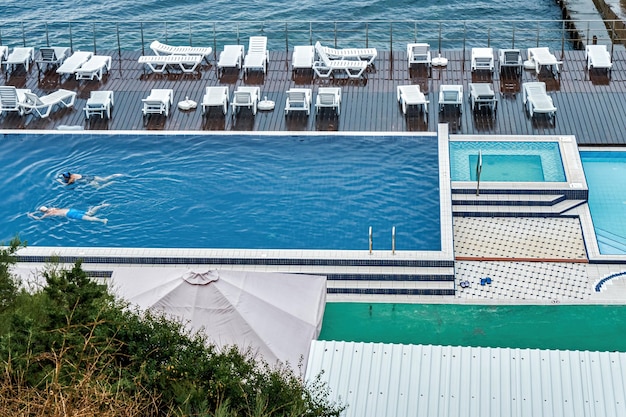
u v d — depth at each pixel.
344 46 45.72
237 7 49.41
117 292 21.25
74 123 32.12
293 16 48.50
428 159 29.72
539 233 26.80
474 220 27.36
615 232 26.81
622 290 24.83
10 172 29.39
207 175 29.16
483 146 29.88
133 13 49.03
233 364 15.84
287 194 28.23
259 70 35.41
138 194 28.31
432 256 25.27
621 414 17.06
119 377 14.20
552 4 49.75
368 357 18.38
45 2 50.28
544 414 17.14
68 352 15.04
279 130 31.48
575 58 35.50
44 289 17.03
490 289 24.98
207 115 32.38
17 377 14.09
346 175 29.03
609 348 23.16
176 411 14.34
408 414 17.33
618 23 45.22
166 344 15.61
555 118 31.67
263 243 26.27
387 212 27.36
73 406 13.10
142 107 32.94
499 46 45.78
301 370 19.77
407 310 24.44
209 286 21.17
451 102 31.77
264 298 21.25
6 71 35.72
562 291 24.86
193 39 46.34
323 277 22.47
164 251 25.72
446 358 18.28
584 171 29.28
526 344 23.33
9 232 26.75
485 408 17.33
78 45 46.09
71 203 27.92
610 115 31.75
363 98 33.22
